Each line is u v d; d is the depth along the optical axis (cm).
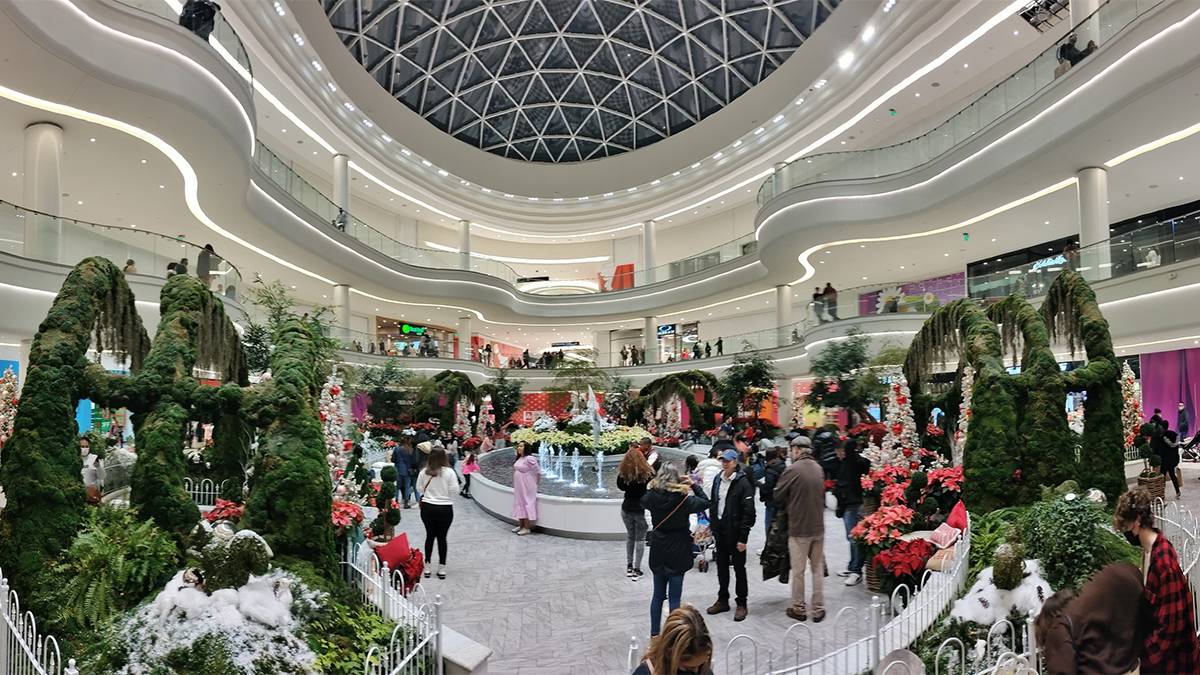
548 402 3098
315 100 2197
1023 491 601
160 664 329
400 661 374
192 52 1101
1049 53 1292
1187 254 1031
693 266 2878
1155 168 1345
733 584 645
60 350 486
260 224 1695
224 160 1300
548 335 4131
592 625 545
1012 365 802
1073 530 438
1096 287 1188
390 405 2073
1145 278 1092
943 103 2094
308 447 494
